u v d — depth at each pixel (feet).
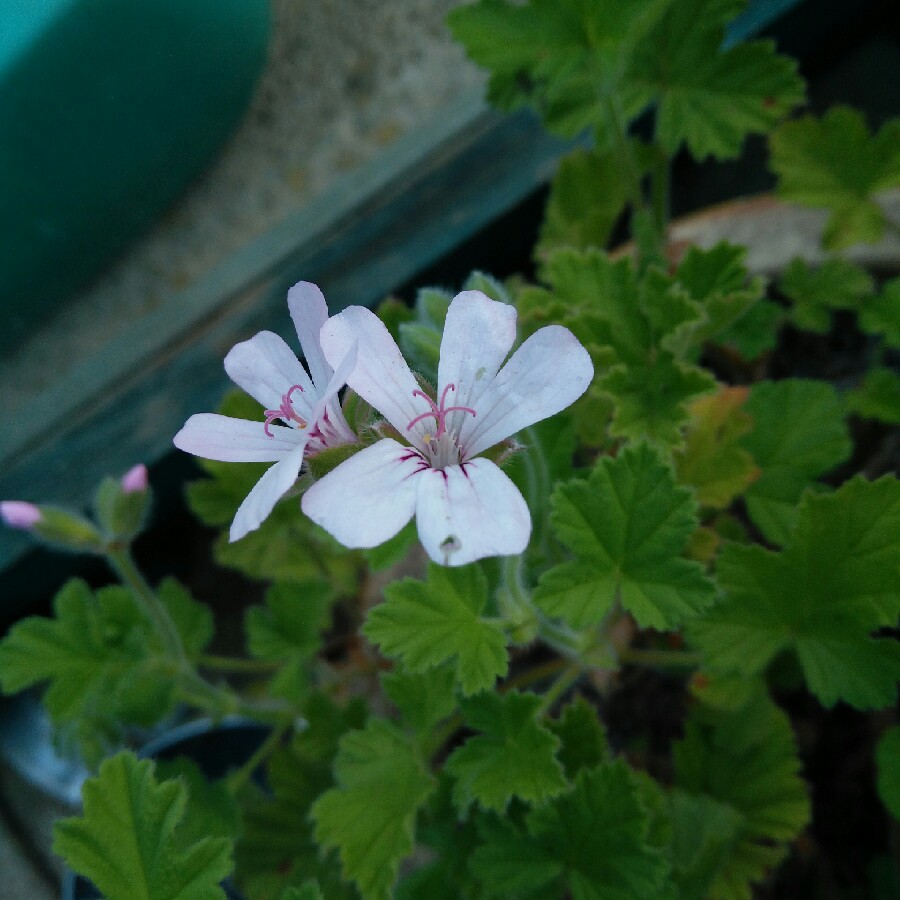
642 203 0.65
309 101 0.85
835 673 0.49
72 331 0.86
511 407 0.36
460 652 0.44
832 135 0.66
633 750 0.67
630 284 0.56
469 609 0.45
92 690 0.59
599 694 0.68
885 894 0.61
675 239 0.73
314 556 0.68
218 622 0.89
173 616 0.66
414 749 0.51
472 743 0.48
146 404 0.86
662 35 0.63
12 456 0.87
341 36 0.85
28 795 0.83
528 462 0.45
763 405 0.59
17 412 0.88
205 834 0.57
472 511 0.33
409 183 0.86
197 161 0.80
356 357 0.33
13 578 0.84
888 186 0.65
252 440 0.38
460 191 0.85
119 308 0.85
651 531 0.46
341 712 0.59
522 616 0.46
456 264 0.85
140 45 0.68
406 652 0.43
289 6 0.82
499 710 0.48
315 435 0.38
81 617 0.60
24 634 0.58
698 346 0.60
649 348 0.55
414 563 0.70
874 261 0.69
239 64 0.76
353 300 0.84
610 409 0.58
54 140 0.68
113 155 0.73
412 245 0.84
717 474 0.57
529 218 0.85
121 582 0.90
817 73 0.92
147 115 0.72
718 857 0.53
